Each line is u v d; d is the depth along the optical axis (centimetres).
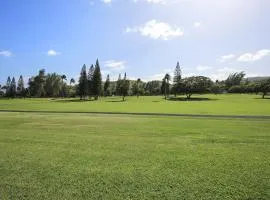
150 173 962
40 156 1197
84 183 857
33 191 788
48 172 967
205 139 1652
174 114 3669
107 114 3725
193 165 1065
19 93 15075
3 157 1177
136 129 2108
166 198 743
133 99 11156
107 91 15062
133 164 1078
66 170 993
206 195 763
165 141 1586
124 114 3712
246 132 1934
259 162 1109
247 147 1410
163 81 15162
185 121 2720
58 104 7356
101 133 1895
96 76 11606
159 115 3519
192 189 808
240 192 784
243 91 15638
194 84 12438
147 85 17625
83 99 11588
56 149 1345
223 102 7994
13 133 1888
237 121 2697
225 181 878
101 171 983
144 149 1354
